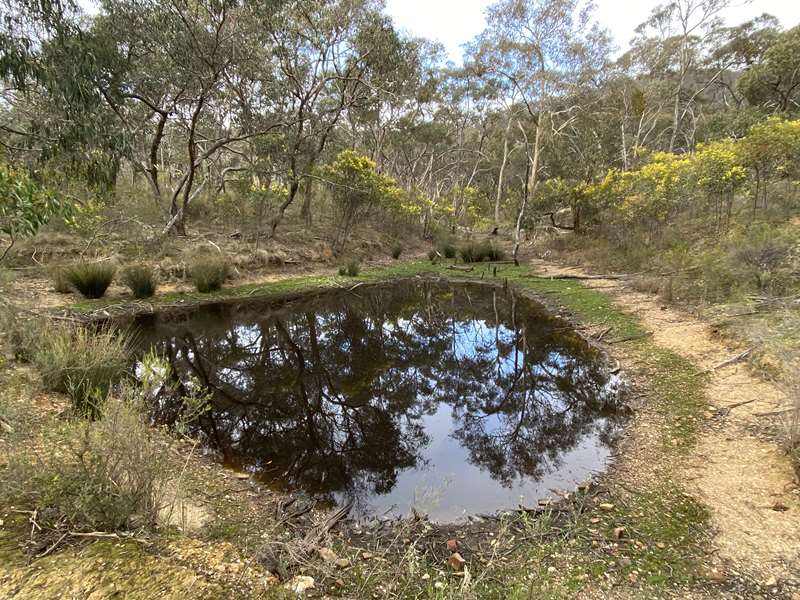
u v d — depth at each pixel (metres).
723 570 2.24
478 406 5.13
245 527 2.61
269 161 13.34
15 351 4.29
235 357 6.62
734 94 27.88
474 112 28.12
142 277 8.74
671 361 5.46
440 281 13.05
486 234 23.11
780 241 7.21
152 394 4.43
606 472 3.39
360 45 14.08
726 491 2.92
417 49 16.81
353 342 7.76
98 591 1.67
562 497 3.12
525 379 5.88
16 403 3.14
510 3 17.66
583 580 2.20
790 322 5.07
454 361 6.77
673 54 24.17
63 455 2.50
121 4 9.47
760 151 9.27
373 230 18.23
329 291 11.23
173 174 19.09
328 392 5.44
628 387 5.01
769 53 18.56
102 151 7.00
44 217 3.49
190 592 1.76
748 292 6.50
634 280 9.89
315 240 14.79
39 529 1.98
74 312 7.33
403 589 2.12
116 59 9.10
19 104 7.54
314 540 2.50
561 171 19.92
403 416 4.83
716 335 5.77
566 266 13.79
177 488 2.63
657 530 2.61
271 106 13.23
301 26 14.05
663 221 12.11
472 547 2.56
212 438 4.01
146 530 2.12
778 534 2.45
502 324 8.52
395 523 2.83
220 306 9.16
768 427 3.61
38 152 6.37
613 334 6.90
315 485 3.33
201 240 11.88
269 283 11.24
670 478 3.18
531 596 1.95
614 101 23.16
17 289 6.88
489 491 3.26
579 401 4.90
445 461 3.79
